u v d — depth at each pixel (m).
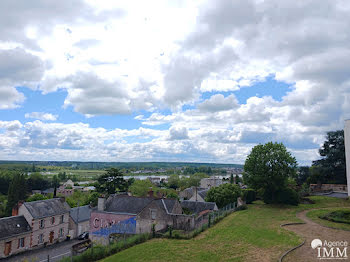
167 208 41.75
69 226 58.34
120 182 88.12
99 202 48.41
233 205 49.25
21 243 46.12
